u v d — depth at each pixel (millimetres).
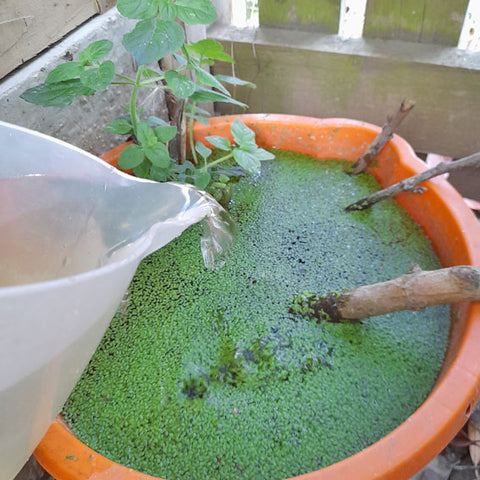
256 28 587
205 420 368
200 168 508
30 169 266
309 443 355
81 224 265
